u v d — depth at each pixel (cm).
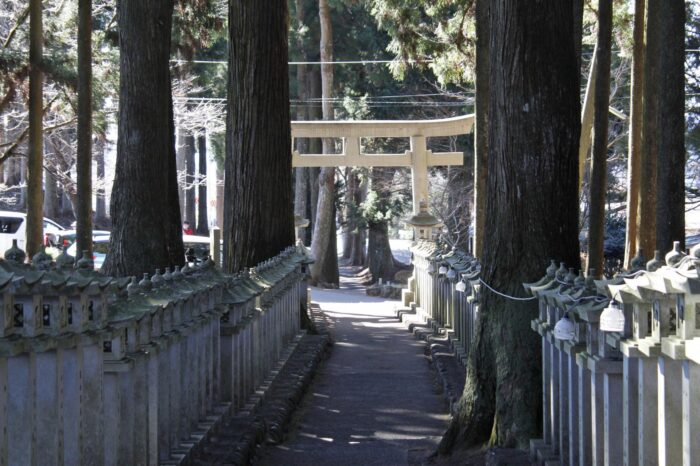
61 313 505
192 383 834
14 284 441
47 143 3400
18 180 4859
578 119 882
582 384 639
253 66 1802
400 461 927
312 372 1425
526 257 865
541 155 864
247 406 1034
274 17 1808
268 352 1256
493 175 892
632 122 1716
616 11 1967
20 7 2348
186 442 784
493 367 884
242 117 1817
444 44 2036
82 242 1595
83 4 1580
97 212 5500
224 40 3803
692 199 3186
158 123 1424
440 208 4338
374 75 3759
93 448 553
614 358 582
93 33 2294
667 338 473
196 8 2103
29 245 1756
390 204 4141
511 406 845
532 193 866
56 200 4966
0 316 439
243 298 986
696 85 2812
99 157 4300
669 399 486
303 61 3959
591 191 1535
